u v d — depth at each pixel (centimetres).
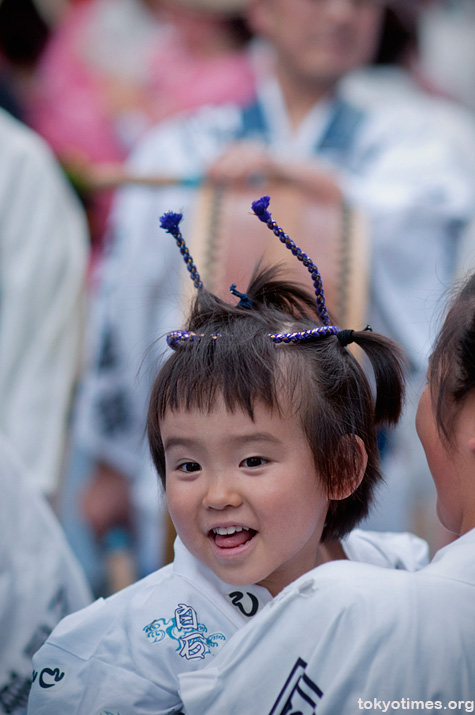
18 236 375
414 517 404
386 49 551
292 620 141
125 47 609
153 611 165
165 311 409
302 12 466
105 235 524
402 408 189
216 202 389
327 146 472
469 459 149
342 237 384
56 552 233
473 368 144
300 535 164
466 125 545
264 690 138
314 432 164
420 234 420
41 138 605
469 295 153
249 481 159
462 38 599
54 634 174
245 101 504
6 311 364
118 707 155
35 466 350
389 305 411
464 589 141
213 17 589
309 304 198
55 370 369
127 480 446
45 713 164
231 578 162
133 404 412
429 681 132
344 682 133
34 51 596
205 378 160
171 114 604
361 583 142
